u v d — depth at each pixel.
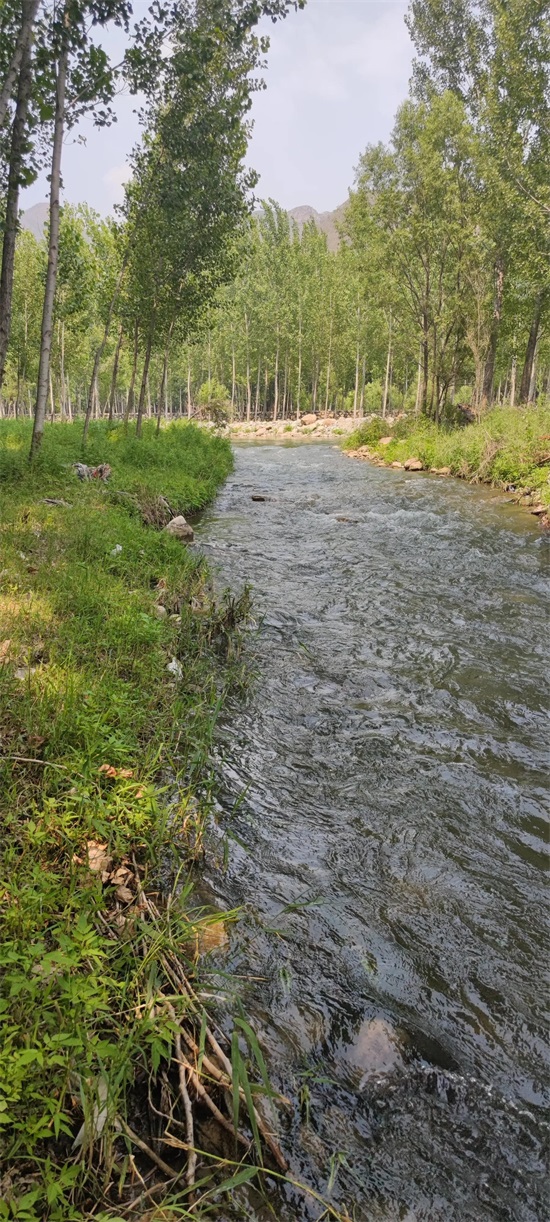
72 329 31.11
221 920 3.12
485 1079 2.53
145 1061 2.31
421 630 7.40
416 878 3.59
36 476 11.27
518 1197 2.16
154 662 5.56
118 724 4.49
